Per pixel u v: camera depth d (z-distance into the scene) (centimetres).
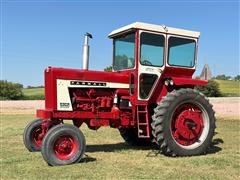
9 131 1345
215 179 611
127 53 888
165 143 809
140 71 848
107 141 1080
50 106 796
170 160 771
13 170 675
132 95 863
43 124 835
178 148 816
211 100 3266
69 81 805
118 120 862
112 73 859
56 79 793
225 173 652
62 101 795
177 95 830
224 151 887
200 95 863
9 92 6178
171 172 657
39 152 879
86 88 829
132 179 609
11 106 3509
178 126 839
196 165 719
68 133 729
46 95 811
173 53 883
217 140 1057
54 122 808
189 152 825
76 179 611
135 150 908
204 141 850
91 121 834
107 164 726
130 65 876
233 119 1712
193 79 897
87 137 1162
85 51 834
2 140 1098
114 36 927
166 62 873
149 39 856
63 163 719
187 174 643
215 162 744
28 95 6406
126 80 873
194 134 850
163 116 810
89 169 681
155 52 863
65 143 728
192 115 853
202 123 868
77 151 735
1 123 1727
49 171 667
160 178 617
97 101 840
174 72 889
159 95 882
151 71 860
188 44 901
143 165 716
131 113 872
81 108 823
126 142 1014
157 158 796
